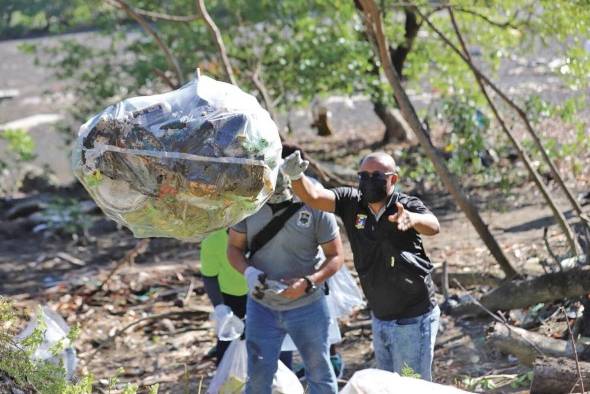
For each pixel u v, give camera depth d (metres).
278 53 36.97
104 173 8.74
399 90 18.41
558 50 25.06
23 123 57.38
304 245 12.11
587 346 14.34
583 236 18.86
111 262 28.72
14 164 45.78
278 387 12.80
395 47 37.22
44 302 23.86
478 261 22.66
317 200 11.60
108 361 19.12
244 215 9.18
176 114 8.84
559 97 46.09
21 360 9.69
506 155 33.66
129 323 21.59
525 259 21.94
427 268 11.77
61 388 9.61
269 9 37.06
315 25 37.25
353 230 11.71
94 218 35.44
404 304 11.77
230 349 13.66
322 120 48.00
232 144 8.80
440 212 30.80
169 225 9.01
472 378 14.70
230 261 12.29
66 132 42.81
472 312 17.78
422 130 18.44
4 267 28.56
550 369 12.66
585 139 26.09
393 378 9.53
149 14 21.91
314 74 37.06
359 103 57.72
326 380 12.31
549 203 18.70
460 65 32.19
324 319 12.27
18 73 80.31
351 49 36.59
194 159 8.71
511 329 15.26
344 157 42.50
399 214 11.01
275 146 9.16
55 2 38.94
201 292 23.67
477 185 32.91
